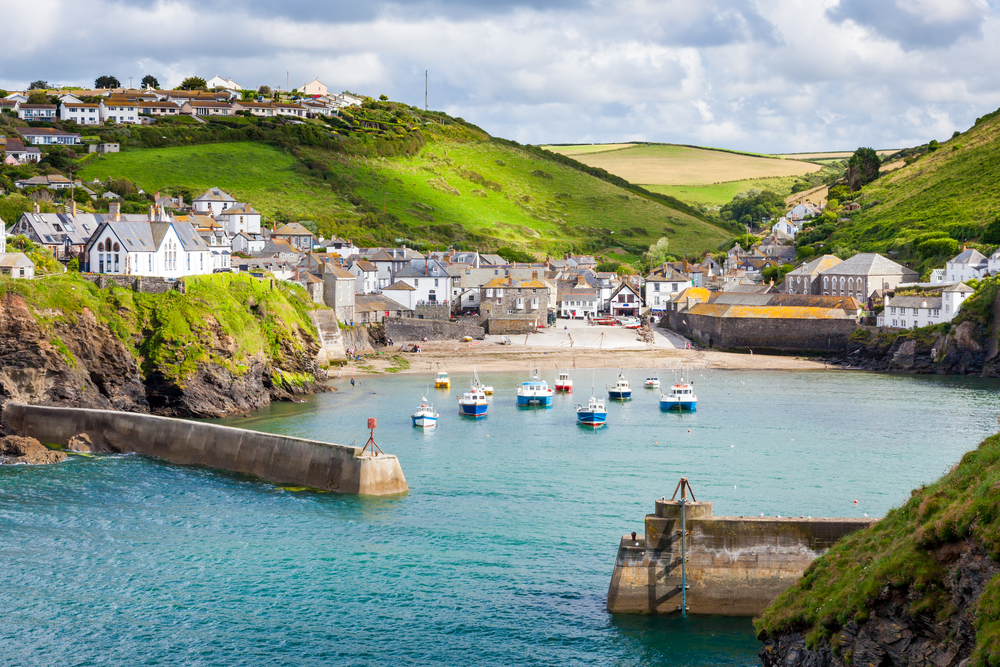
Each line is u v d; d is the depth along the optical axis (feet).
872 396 524.93
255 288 535.19
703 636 208.23
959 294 645.92
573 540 274.77
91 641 216.95
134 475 346.54
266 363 508.94
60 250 588.50
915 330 653.30
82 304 444.14
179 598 238.48
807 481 333.42
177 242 570.46
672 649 205.16
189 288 488.44
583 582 243.40
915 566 158.81
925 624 154.81
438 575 249.96
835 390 549.54
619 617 217.56
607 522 290.35
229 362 474.49
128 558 263.90
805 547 209.67
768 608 188.03
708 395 532.73
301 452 338.34
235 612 230.68
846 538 195.93
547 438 412.77
